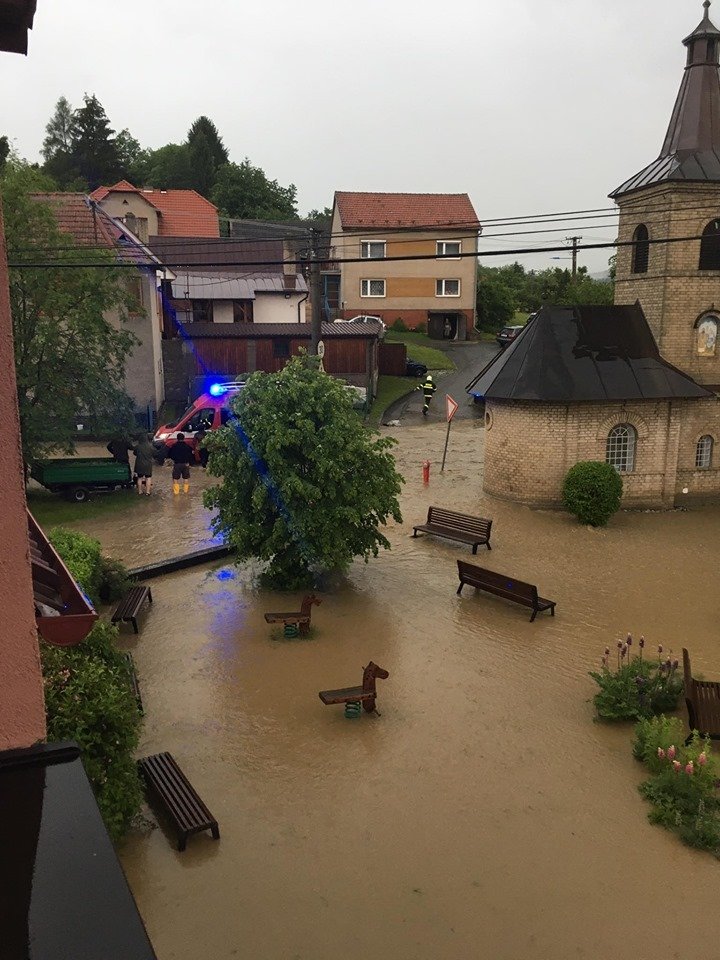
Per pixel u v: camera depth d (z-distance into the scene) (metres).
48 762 2.57
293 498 15.67
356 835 8.91
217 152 89.94
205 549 18.47
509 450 23.31
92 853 2.16
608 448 23.16
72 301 22.39
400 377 45.31
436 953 7.29
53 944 1.86
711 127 22.59
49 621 7.04
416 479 26.36
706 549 19.91
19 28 2.67
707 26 22.28
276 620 14.02
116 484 23.69
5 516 2.58
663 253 22.77
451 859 8.55
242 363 37.53
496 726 11.29
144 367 32.03
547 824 9.17
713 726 10.88
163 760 9.80
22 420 22.14
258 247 50.12
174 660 13.27
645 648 14.02
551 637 14.45
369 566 18.22
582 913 7.82
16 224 21.95
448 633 14.55
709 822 8.99
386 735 11.01
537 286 71.94
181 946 7.29
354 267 54.28
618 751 10.73
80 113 82.00
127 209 52.00
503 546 19.83
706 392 22.70
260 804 9.45
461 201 55.69
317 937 7.45
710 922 7.72
